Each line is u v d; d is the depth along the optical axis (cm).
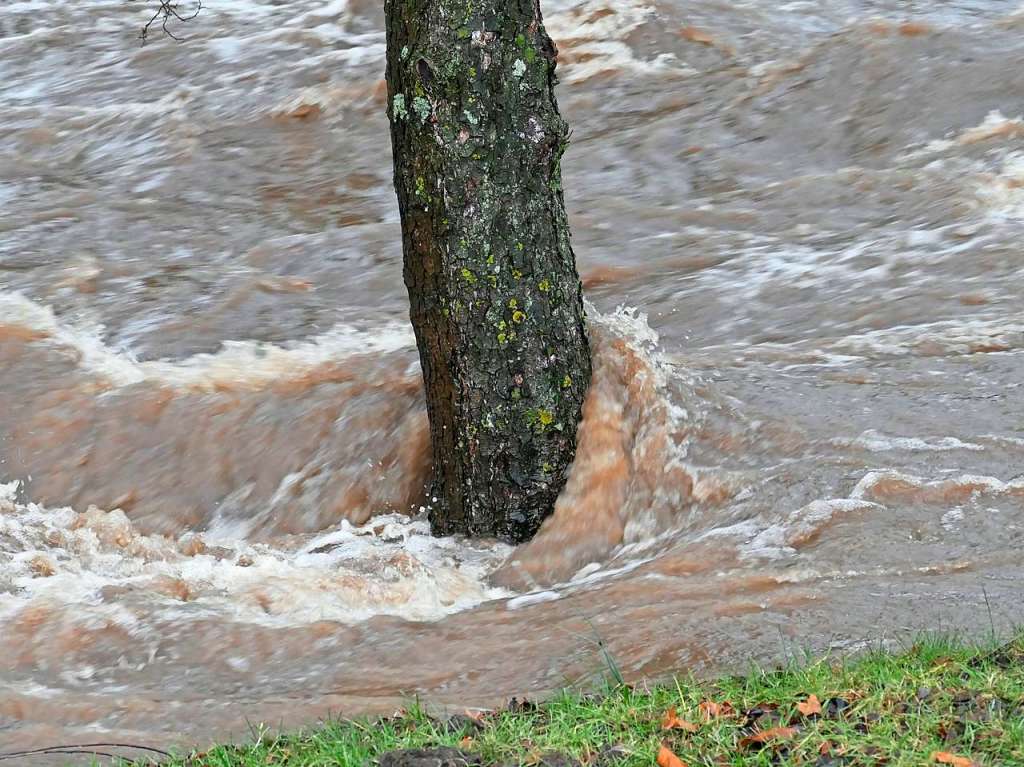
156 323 1631
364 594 1078
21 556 1166
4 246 1975
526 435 1173
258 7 3048
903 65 2284
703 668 858
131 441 1405
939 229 1816
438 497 1226
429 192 1127
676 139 2250
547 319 1166
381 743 762
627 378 1216
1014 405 1218
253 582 1091
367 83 2603
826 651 852
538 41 1120
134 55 2853
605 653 882
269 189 2284
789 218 1950
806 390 1272
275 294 1747
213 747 799
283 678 948
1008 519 1027
